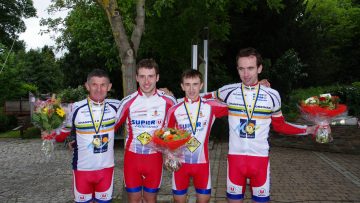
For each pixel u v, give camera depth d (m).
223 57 15.73
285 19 15.25
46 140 4.29
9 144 11.84
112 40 11.07
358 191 6.25
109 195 4.27
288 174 7.46
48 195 6.20
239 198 4.17
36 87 23.22
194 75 4.23
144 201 4.41
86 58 14.88
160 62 13.16
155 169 4.28
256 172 4.10
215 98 4.43
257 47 15.66
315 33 17.31
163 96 4.40
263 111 4.14
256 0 13.48
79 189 4.19
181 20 9.14
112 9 4.75
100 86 4.17
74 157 4.25
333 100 4.50
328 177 7.23
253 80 4.15
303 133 4.47
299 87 19.02
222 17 10.18
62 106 4.34
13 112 16.42
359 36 25.55
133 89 4.92
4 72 19.06
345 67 25.42
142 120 4.26
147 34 9.98
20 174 7.74
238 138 4.14
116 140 11.06
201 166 4.23
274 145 11.04
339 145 9.95
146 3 8.18
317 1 24.27
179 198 4.28
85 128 4.18
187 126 4.26
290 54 14.16
